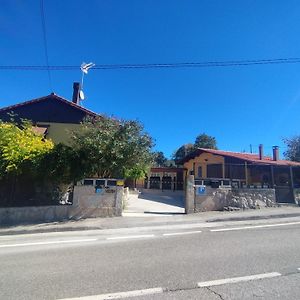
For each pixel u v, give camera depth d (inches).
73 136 556.4
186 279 204.5
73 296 180.2
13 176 471.8
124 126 533.6
